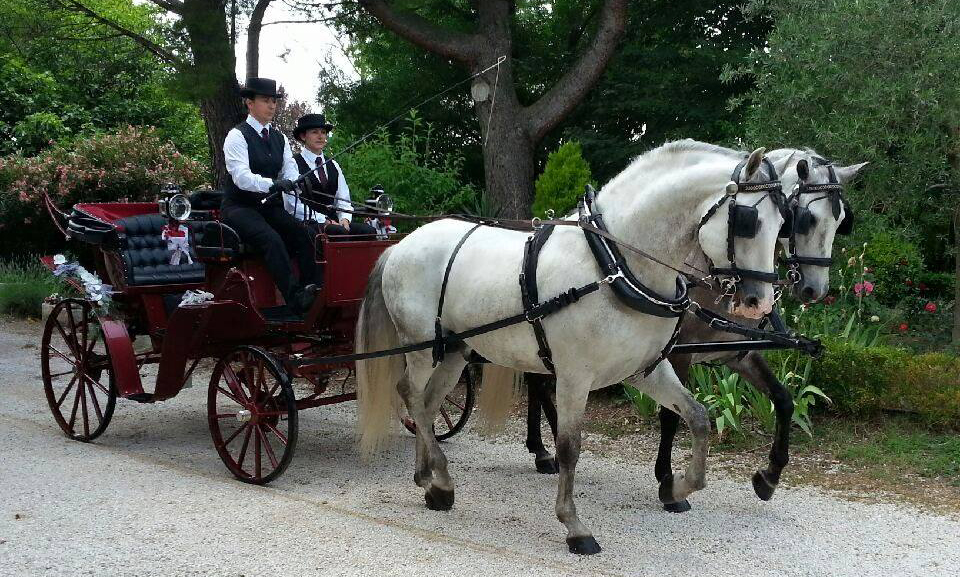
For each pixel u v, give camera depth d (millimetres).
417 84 13359
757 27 11750
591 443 6531
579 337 4324
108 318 6305
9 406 7816
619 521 4879
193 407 7887
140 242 6582
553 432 5949
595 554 4363
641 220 4270
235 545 4445
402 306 5215
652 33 12383
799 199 4520
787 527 4750
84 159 13273
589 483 5609
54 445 6484
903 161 7316
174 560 4250
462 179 13500
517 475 5852
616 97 12148
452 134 13727
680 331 5031
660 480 5262
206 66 9500
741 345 5035
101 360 6473
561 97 10555
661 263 4203
